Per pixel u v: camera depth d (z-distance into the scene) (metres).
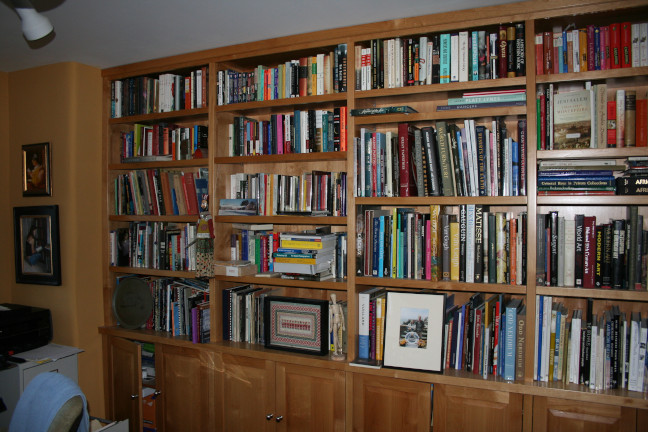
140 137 2.85
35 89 2.83
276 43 2.32
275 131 2.40
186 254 2.65
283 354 2.28
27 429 1.47
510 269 1.91
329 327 2.29
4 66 2.82
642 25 1.74
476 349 1.97
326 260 2.29
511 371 1.88
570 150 1.79
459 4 1.89
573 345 1.83
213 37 2.31
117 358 2.77
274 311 2.39
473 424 1.92
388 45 2.11
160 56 2.61
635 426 1.71
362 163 2.15
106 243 2.87
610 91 1.98
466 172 1.98
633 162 1.80
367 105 2.29
